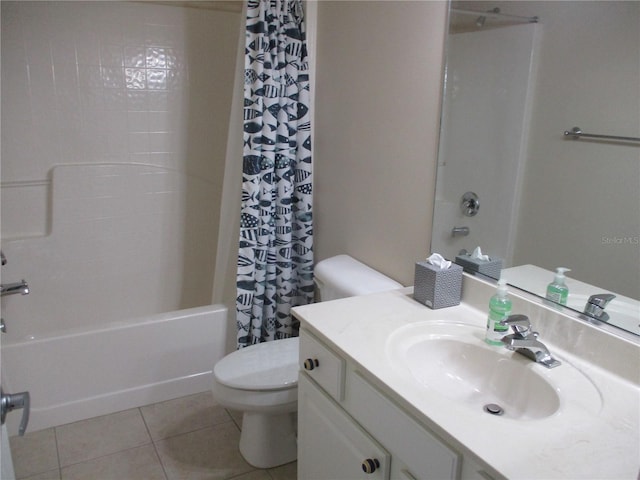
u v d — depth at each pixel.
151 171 2.84
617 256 1.21
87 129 2.65
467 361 1.36
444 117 1.67
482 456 0.90
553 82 1.33
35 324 2.66
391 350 1.30
